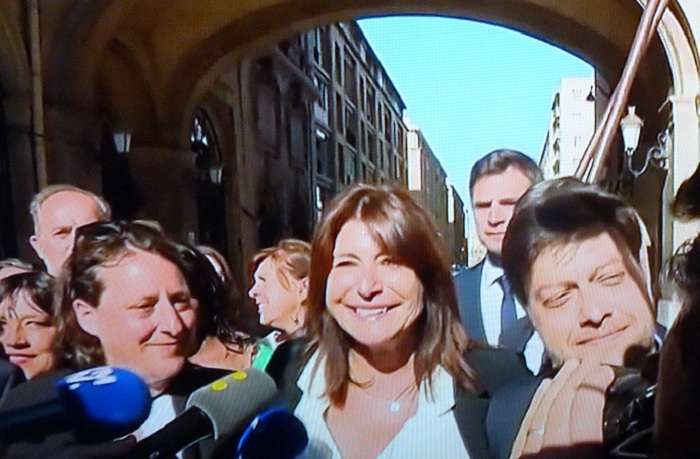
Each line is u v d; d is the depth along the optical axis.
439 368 1.03
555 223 1.01
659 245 1.01
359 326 1.04
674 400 0.96
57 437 0.89
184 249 1.11
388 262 1.03
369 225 1.03
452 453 1.01
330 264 1.06
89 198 1.17
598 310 1.00
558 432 1.00
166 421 1.05
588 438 0.99
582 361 1.01
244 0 1.66
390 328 1.03
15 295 1.04
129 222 1.12
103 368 0.98
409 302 1.04
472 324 1.03
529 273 1.02
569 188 1.01
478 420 1.02
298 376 1.05
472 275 1.03
